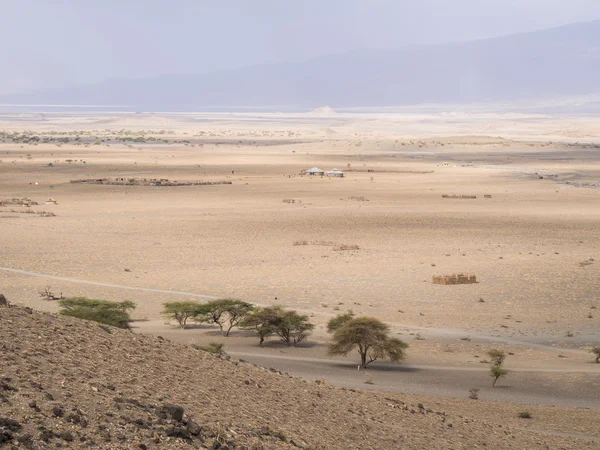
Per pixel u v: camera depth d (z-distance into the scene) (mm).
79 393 15977
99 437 13922
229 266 81250
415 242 98688
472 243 98125
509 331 56312
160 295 66938
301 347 51781
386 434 21531
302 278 74938
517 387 42469
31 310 22781
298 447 17109
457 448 22344
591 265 81000
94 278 73875
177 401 17844
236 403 19641
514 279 74125
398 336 54438
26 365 16922
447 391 40906
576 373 45562
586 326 57906
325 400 23859
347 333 46812
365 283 72750
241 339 53812
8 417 13664
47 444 13078
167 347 23953
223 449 15117
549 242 99375
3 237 97688
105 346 21094
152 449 14125
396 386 41531
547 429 32281
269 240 99438
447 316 60594
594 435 31750
